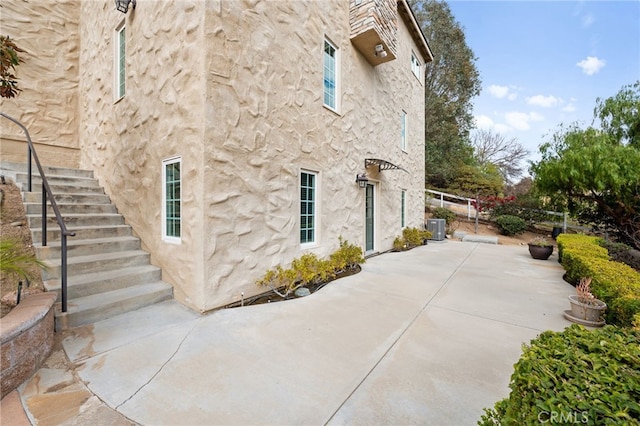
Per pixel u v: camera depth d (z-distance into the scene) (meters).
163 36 4.38
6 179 5.02
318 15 5.93
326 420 1.91
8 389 2.12
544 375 1.28
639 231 8.28
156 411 1.97
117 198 5.59
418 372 2.48
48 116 6.83
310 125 5.70
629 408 1.07
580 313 3.62
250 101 4.38
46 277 3.66
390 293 4.74
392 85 9.46
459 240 12.55
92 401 2.06
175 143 4.15
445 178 20.28
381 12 6.98
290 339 3.06
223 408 2.01
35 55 6.62
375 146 8.38
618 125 9.11
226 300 4.01
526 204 13.99
